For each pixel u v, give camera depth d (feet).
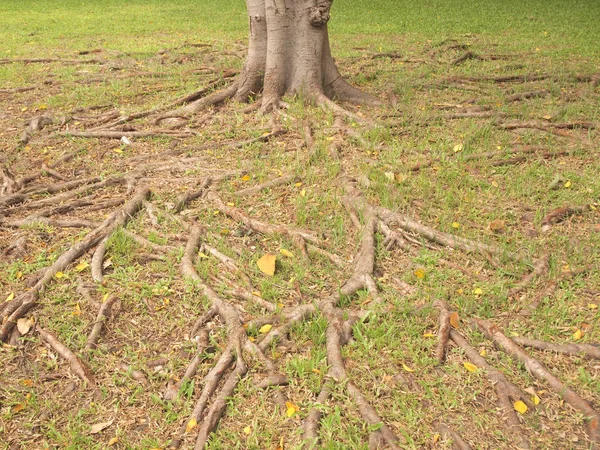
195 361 12.00
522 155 20.99
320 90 26.25
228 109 26.35
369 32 46.68
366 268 14.47
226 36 45.32
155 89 29.71
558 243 15.84
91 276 14.76
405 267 15.06
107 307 13.48
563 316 13.14
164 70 33.96
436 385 11.39
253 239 16.30
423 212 17.24
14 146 22.70
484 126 23.13
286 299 13.91
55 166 21.15
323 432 10.40
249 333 12.70
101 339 12.80
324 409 10.76
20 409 11.07
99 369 12.05
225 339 12.59
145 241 15.96
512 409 10.87
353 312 13.15
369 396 11.16
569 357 12.06
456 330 12.67
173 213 17.49
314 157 20.57
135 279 14.61
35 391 11.55
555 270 14.51
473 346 12.34
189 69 33.63
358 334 12.50
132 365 12.00
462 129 23.49
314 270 14.92
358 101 27.02
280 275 14.70
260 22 25.93
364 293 13.82
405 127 23.50
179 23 51.75
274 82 26.20
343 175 19.30
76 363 11.98
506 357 12.05
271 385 11.46
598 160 20.72
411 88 29.40
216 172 20.08
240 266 14.94
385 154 20.95
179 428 10.70
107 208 18.13
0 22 53.57
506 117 24.95
